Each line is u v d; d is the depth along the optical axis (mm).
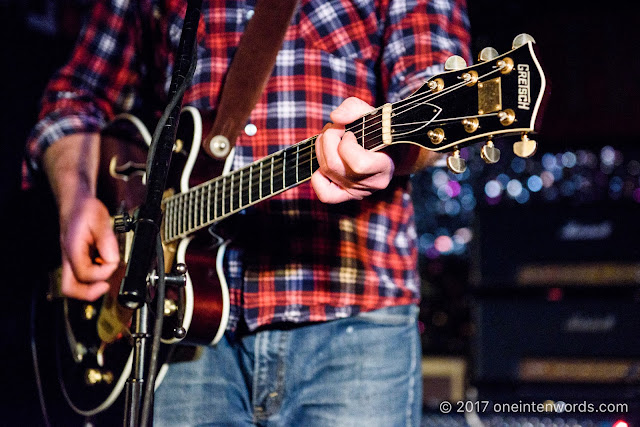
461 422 2148
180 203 1370
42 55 2922
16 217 2707
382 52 1398
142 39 1661
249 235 1393
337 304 1344
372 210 1368
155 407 1454
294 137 1370
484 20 2658
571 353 2256
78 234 1540
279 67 1379
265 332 1388
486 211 2385
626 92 2402
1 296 2680
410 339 1381
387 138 1112
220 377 1438
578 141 2420
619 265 2273
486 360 2303
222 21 1452
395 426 1346
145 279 965
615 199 2311
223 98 1369
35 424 2641
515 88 990
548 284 2312
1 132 2785
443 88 1068
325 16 1381
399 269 1381
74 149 1652
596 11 2455
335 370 1348
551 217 2342
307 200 1361
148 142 1562
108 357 1531
